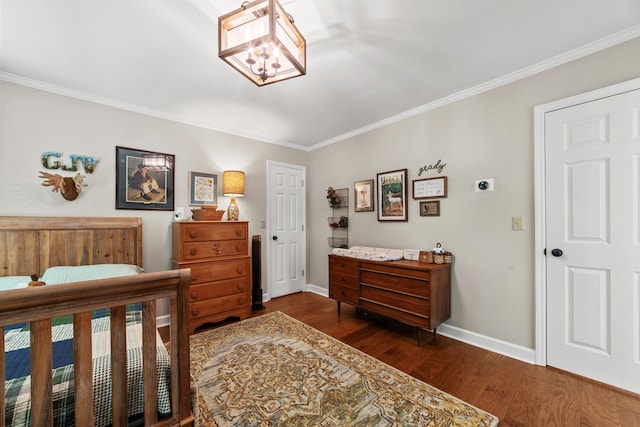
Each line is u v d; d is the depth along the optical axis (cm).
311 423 135
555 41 167
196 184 298
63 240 219
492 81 215
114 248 240
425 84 221
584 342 175
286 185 386
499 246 213
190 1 132
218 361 195
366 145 321
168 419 93
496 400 154
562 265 184
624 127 160
